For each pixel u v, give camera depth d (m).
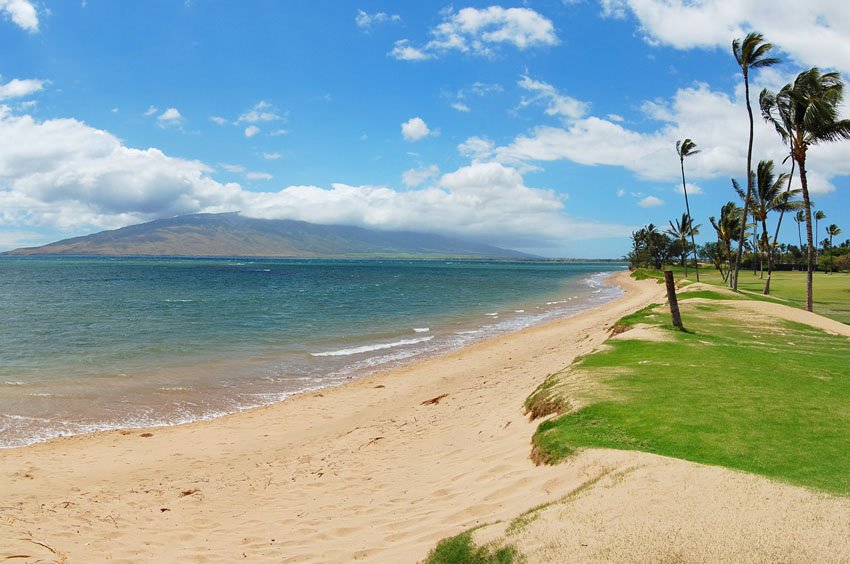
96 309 40.31
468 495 7.16
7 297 50.34
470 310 42.62
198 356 23.23
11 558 5.95
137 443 13.01
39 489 9.91
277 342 27.03
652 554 4.46
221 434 13.72
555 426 8.30
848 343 17.56
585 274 135.88
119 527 7.70
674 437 7.26
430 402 15.09
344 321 35.19
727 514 4.91
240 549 6.69
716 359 12.93
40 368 20.36
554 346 22.69
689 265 126.12
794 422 7.80
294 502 8.48
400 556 5.66
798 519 4.74
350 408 15.73
